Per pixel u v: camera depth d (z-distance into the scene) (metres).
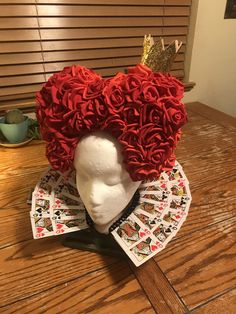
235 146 0.85
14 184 0.66
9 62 0.83
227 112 1.36
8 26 0.79
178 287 0.44
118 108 0.37
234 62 1.23
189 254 0.50
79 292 0.43
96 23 0.90
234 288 0.44
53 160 0.43
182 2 0.99
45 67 0.88
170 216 0.49
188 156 0.79
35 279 0.45
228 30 1.13
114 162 0.40
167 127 0.37
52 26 0.84
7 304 0.41
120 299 0.42
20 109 0.89
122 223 0.48
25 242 0.51
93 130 0.39
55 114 0.39
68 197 0.52
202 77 1.18
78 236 0.51
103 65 0.96
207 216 0.58
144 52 0.54
